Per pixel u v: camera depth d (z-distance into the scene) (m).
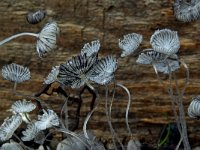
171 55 0.27
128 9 0.33
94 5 0.33
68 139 0.28
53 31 0.26
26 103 0.27
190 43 0.33
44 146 0.32
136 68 0.33
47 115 0.26
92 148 0.27
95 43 0.26
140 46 0.33
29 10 0.33
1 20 0.33
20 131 0.32
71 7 0.33
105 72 0.26
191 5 0.29
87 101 0.33
